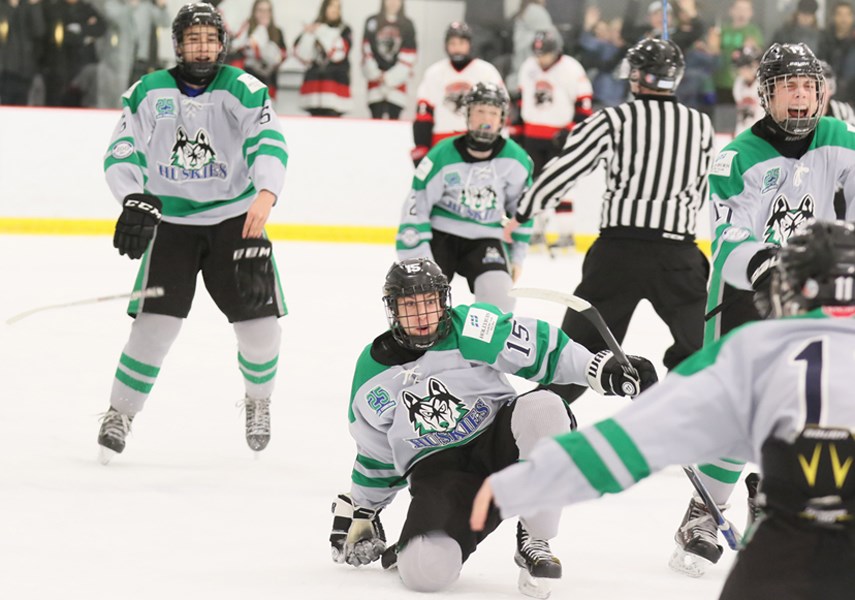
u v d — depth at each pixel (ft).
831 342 19.61
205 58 42.52
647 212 44.47
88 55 111.14
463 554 31.48
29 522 36.76
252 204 41.88
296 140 111.45
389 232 112.98
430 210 55.83
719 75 114.11
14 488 40.34
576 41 115.75
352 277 92.02
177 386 56.90
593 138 44.73
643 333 75.46
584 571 33.63
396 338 31.81
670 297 44.91
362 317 76.54
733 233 33.96
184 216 43.98
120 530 36.29
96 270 90.63
